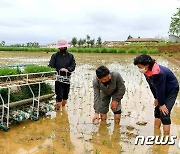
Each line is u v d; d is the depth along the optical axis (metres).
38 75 7.14
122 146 5.50
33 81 6.81
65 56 8.12
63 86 8.02
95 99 6.47
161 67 5.91
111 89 6.41
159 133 6.23
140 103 8.81
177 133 6.22
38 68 7.23
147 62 5.44
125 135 6.09
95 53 43.06
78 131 6.29
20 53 41.69
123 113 7.67
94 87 6.51
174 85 5.93
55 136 5.96
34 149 5.30
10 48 49.50
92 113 7.68
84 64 22.03
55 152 5.15
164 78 5.57
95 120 6.44
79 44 82.75
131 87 11.48
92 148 5.37
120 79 6.37
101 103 6.79
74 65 8.16
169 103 5.95
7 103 6.42
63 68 7.95
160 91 5.63
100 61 25.94
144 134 6.15
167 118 5.96
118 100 6.58
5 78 6.45
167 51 48.53
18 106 6.82
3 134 6.04
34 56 33.88
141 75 15.27
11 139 5.76
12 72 6.63
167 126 6.02
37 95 7.25
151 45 62.72
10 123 6.52
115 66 20.73
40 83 7.32
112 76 6.27
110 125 6.71
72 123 6.84
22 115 6.53
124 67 20.02
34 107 7.14
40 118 7.17
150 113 7.74
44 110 7.27
